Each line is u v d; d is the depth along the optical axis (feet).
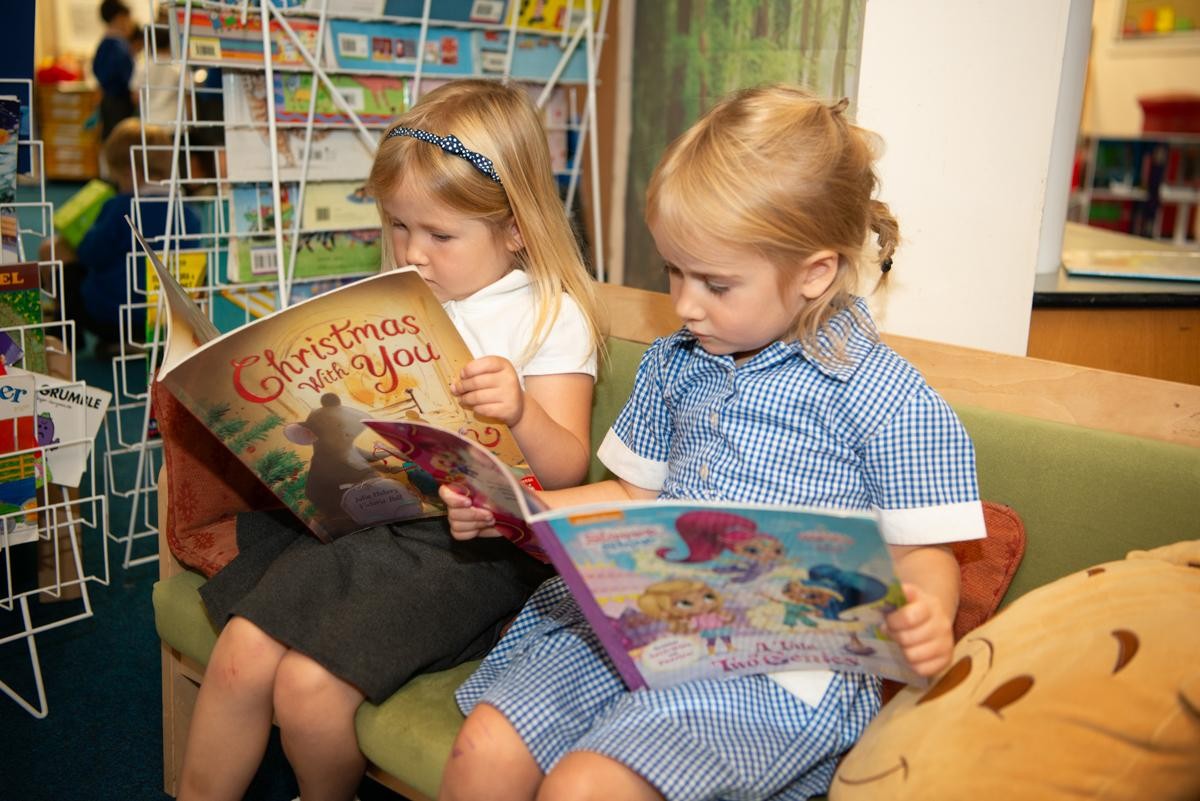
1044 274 6.01
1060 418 3.51
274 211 5.41
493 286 4.25
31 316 4.97
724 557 2.66
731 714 2.99
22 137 5.43
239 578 3.92
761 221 3.10
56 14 19.48
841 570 2.65
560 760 2.94
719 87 6.03
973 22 4.18
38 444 4.94
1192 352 5.61
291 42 5.42
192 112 6.01
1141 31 12.78
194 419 4.25
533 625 3.67
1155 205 12.79
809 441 3.36
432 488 3.84
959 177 4.34
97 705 5.34
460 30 5.98
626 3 6.86
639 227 7.06
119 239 9.86
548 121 6.54
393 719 3.42
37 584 6.23
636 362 4.45
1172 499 3.15
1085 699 2.44
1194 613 2.56
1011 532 3.42
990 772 2.46
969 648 2.84
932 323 4.50
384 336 3.48
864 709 3.18
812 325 3.36
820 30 5.13
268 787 4.78
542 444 3.83
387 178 4.09
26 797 4.61
